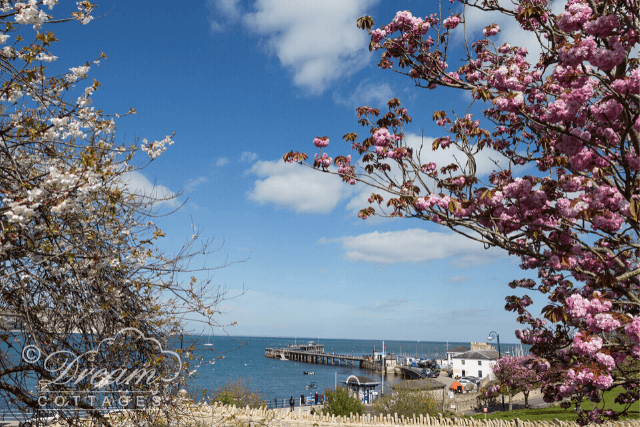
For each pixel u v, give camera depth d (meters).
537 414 28.45
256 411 18.25
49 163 4.95
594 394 7.07
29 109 5.03
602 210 5.26
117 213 5.64
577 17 4.69
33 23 3.96
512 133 8.17
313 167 7.32
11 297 4.64
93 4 4.82
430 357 169.25
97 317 5.36
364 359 142.38
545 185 6.01
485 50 8.05
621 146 4.93
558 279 7.67
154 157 5.89
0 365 4.78
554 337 7.15
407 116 7.73
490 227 6.27
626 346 5.14
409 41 7.26
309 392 75.38
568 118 4.87
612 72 5.13
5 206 4.01
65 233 4.81
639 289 6.37
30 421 5.00
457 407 43.81
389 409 27.52
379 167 7.64
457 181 6.69
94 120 5.31
